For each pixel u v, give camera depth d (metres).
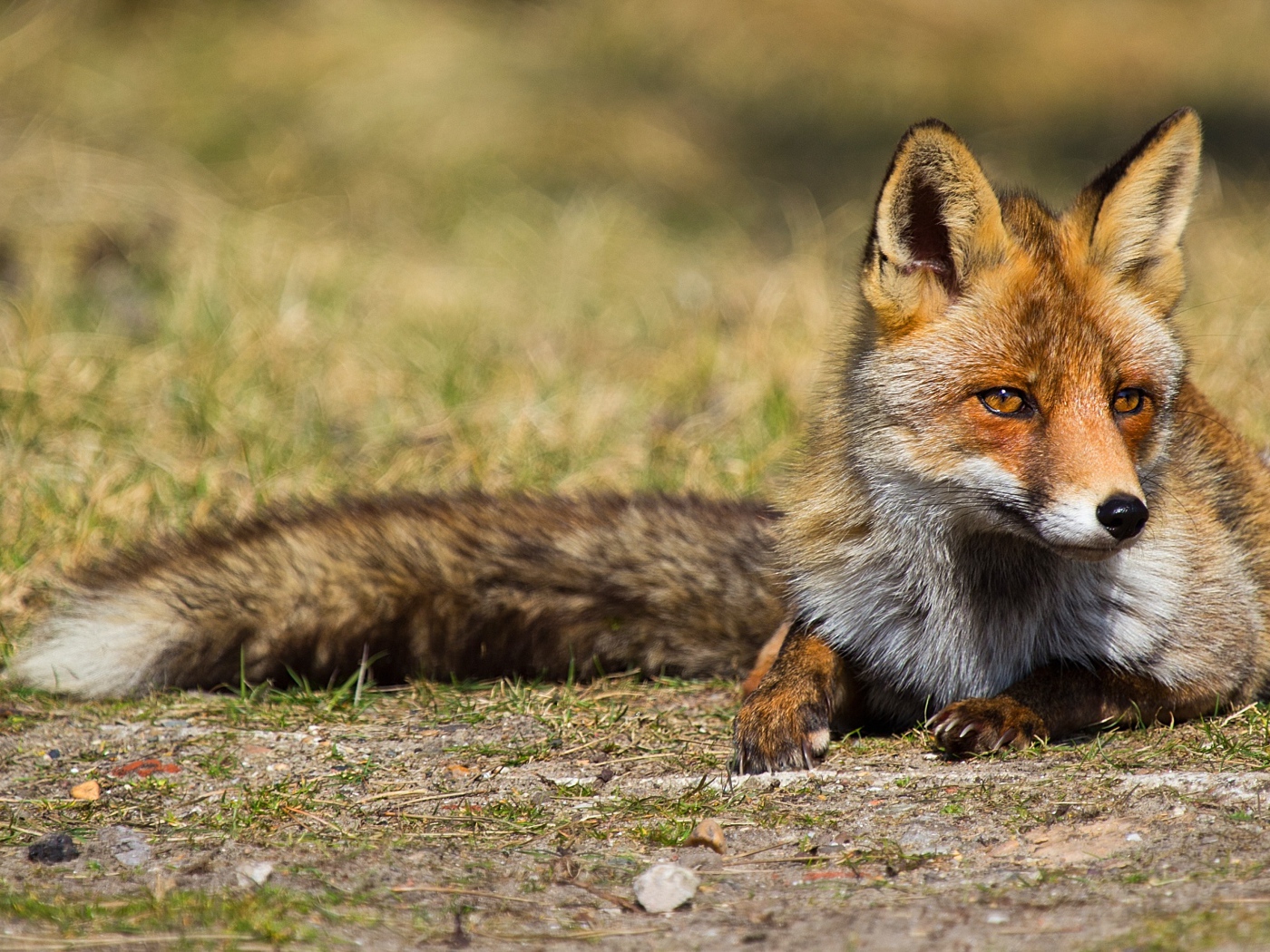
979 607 8.06
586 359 15.83
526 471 12.66
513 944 5.32
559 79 27.12
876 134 29.08
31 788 7.40
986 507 7.42
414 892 5.88
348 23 27.12
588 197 21.86
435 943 5.33
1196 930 4.90
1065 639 7.96
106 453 12.43
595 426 13.57
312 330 15.55
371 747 8.03
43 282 15.90
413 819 6.85
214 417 13.23
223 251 17.59
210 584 9.23
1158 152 7.72
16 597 10.08
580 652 9.72
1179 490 8.28
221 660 9.26
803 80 31.47
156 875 6.13
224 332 15.22
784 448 12.82
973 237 7.64
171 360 14.41
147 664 9.05
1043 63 34.19
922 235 7.90
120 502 11.46
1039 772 7.08
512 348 16.06
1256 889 5.30
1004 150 27.83
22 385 13.31
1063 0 38.31
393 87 24.97
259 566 9.37
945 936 5.14
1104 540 6.85
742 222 23.06
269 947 5.25
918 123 7.56
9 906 5.67
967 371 7.44
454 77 25.75
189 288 16.19
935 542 7.86
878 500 7.89
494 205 21.81
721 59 31.27
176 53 25.39
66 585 9.48
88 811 7.05
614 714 8.60
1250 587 8.40
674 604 9.58
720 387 14.80
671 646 9.67
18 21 24.78
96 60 24.58
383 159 23.02
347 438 13.48
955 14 35.53
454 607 9.57
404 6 28.39
